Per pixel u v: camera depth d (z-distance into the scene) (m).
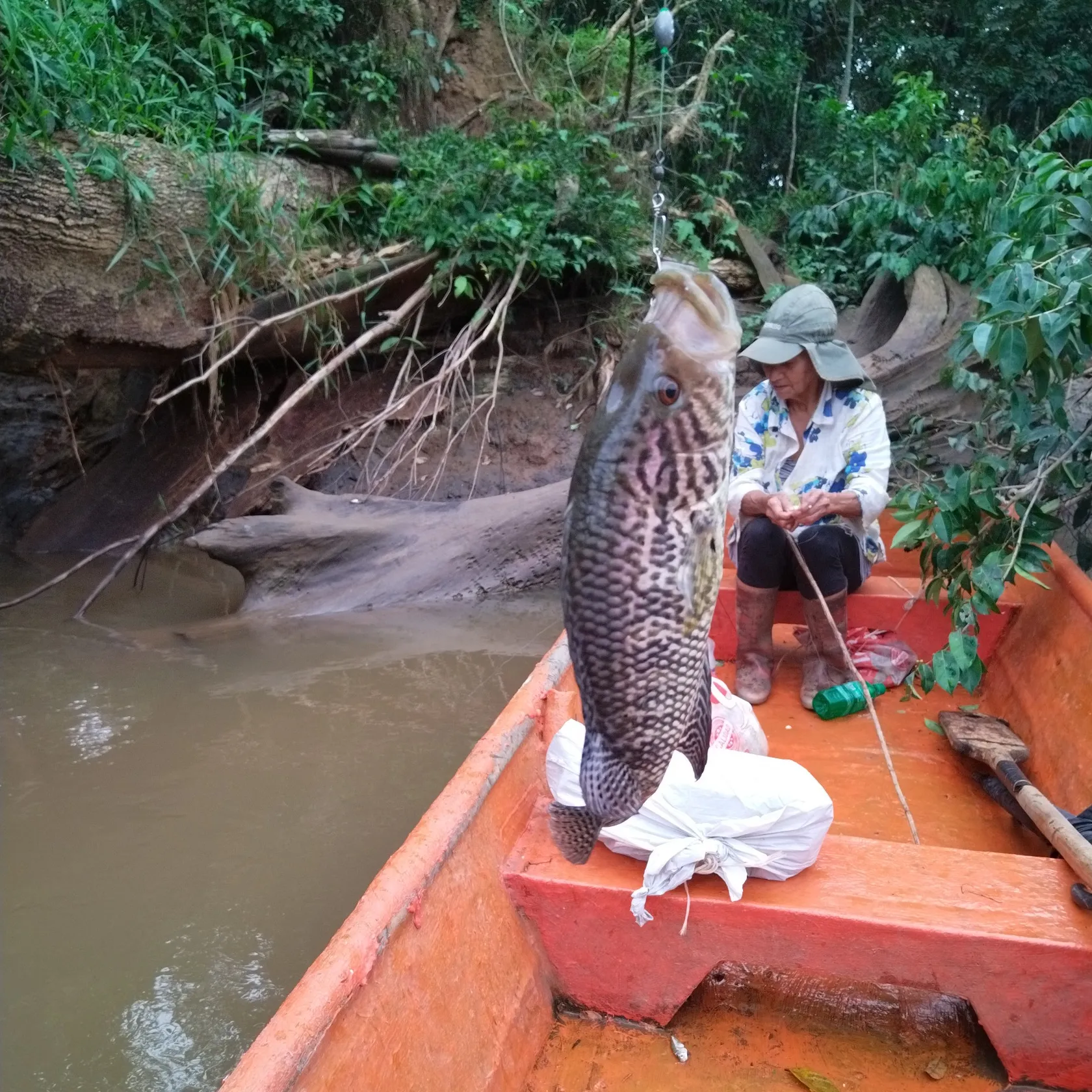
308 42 6.34
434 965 1.56
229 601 5.01
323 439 6.25
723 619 3.42
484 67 7.28
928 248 6.42
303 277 5.59
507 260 5.92
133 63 5.07
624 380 1.03
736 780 1.76
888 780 2.67
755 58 8.75
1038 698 2.76
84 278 4.75
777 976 2.01
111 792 2.98
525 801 2.05
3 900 2.45
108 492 6.18
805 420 3.03
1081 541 3.69
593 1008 1.91
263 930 2.33
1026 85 10.59
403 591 4.99
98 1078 1.90
